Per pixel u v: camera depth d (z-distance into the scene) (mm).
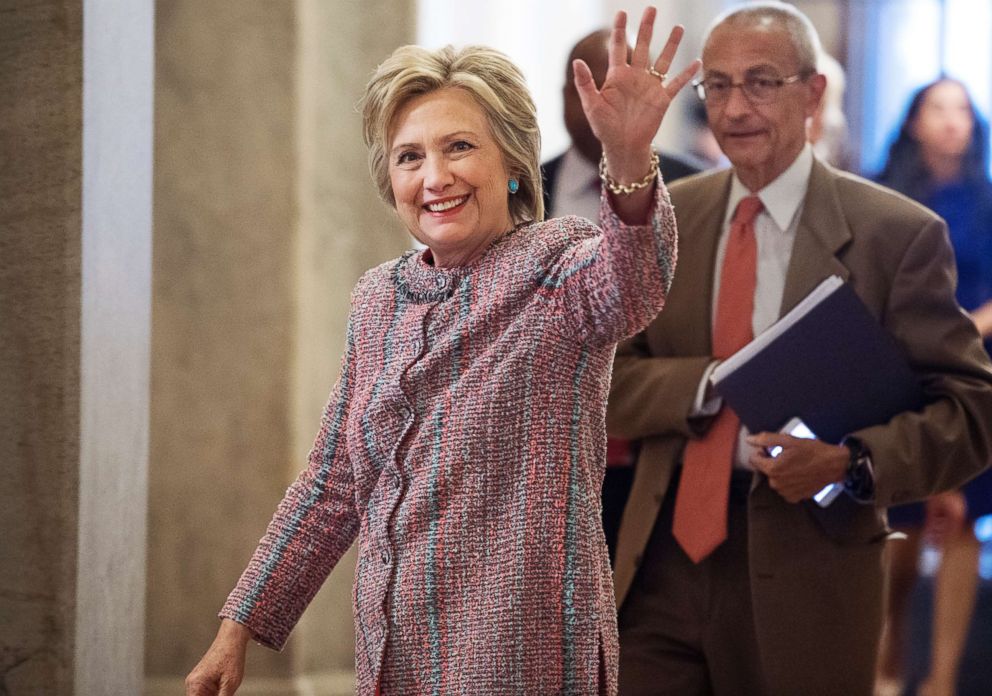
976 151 15883
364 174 15703
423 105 6789
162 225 14391
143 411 9336
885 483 8844
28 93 8188
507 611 6367
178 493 14453
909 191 15977
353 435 6816
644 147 6082
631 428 9539
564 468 6461
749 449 9289
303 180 14492
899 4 28031
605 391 6668
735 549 9266
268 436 14430
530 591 6375
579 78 6066
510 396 6469
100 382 8492
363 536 6820
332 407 7262
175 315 14445
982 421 9062
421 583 6484
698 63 6105
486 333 6590
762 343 9000
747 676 9305
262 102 14391
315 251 15344
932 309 9180
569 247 6574
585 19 24438
